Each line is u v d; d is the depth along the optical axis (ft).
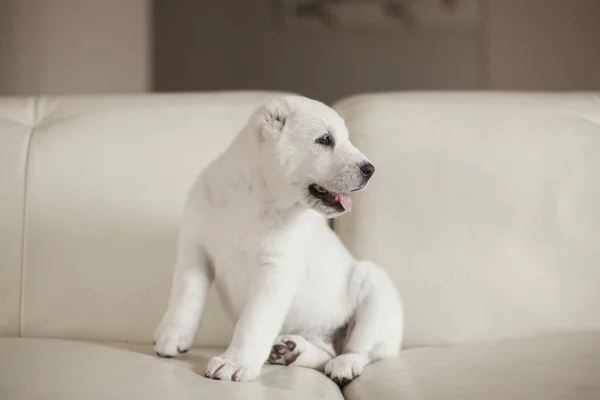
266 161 5.15
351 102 7.26
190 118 6.88
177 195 6.60
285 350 5.33
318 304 5.75
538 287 6.40
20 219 6.50
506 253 6.47
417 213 6.58
